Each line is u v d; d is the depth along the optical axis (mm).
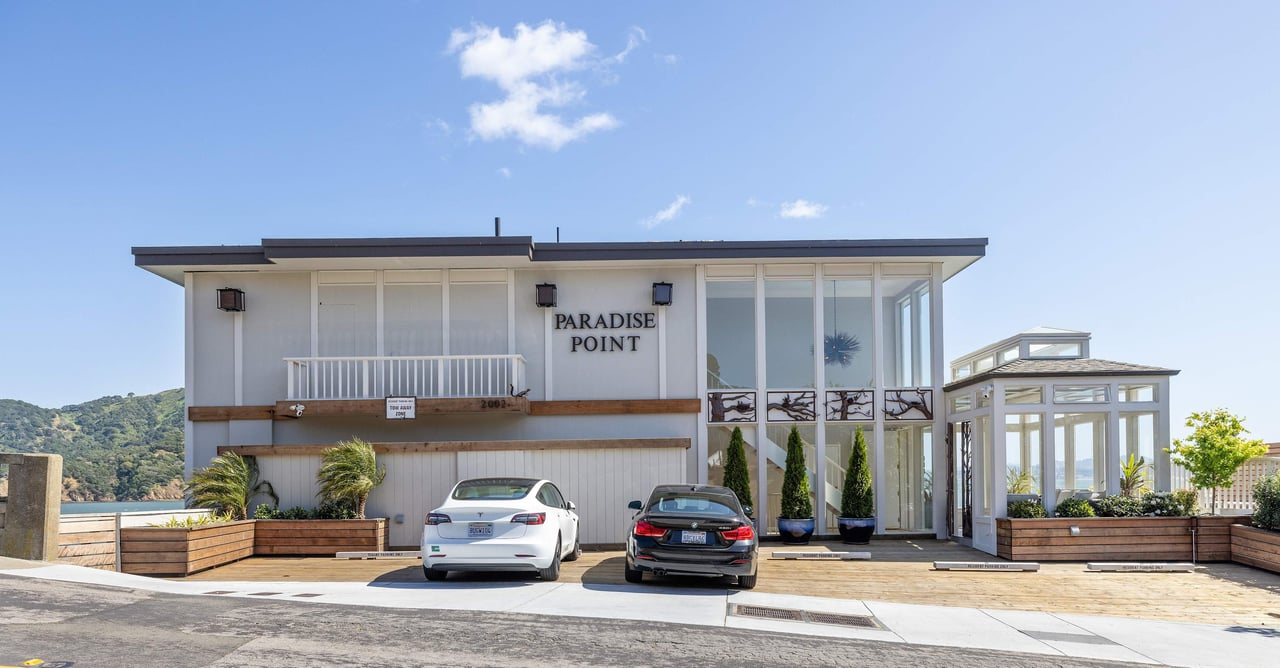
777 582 11875
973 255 16953
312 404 16297
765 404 17516
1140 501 14477
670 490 11703
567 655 6816
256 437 17047
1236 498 16203
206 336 17375
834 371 17672
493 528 10930
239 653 6535
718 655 7012
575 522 13609
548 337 17609
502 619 8219
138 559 12352
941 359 17562
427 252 16375
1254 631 9391
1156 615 10289
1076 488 16422
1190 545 14039
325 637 7180
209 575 12438
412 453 15750
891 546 16047
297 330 17516
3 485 11711
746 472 16656
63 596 8773
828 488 17484
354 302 17641
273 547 14672
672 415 17422
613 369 17609
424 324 17625
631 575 11266
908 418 17422
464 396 17047
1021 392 15297
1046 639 8539
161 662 6191
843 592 11211
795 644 7582
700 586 11141
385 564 13500
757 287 17750
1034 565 13203
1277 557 12836
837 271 17797
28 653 6348
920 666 7000
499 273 17750
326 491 15055
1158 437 14906
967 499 16531
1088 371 14750
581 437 17281
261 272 17562
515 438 17266
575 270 17766
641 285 17719
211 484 14617
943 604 10602
